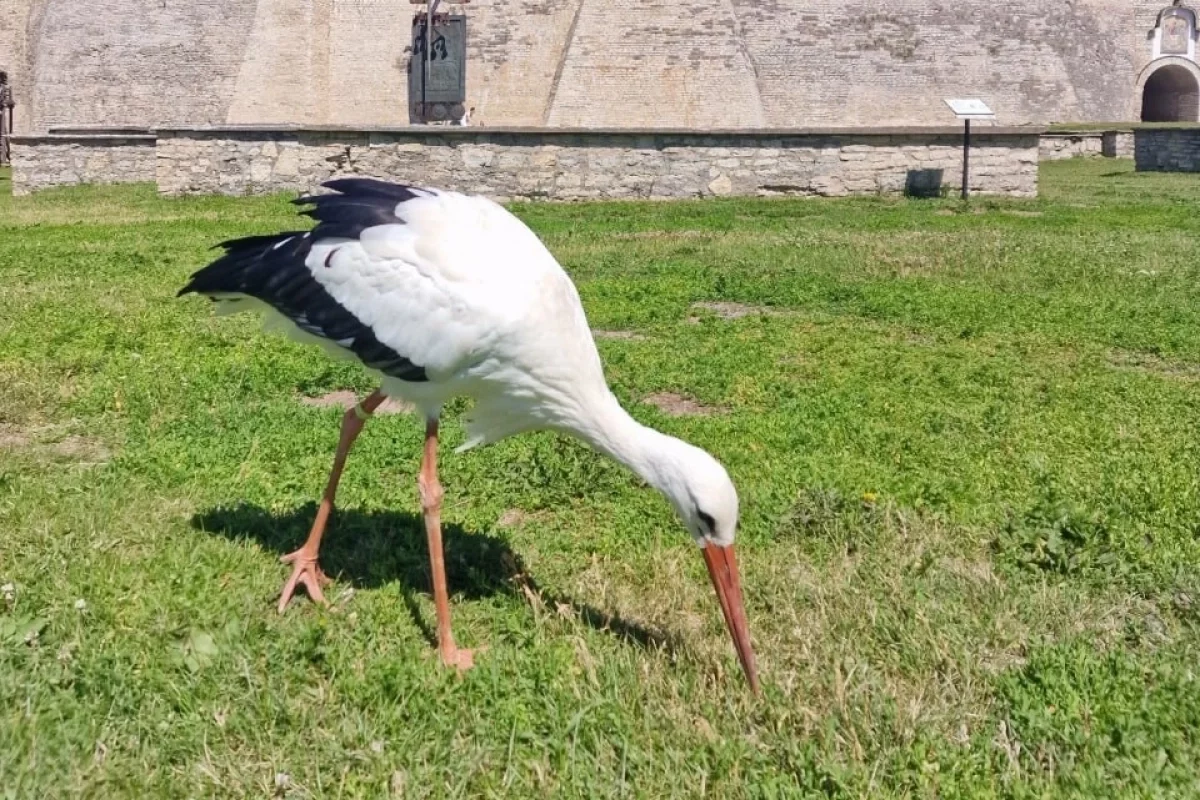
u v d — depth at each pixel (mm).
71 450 7512
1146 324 11438
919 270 14484
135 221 19797
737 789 4000
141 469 7023
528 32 39906
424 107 39938
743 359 10000
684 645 4996
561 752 4180
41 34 42938
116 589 5254
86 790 3842
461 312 4621
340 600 5344
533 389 4812
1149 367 10125
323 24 40344
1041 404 8734
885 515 6410
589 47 38469
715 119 38406
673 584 5582
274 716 4328
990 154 23766
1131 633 5211
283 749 4148
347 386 9289
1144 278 13852
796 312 12266
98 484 6711
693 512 4484
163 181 23922
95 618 4977
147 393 8602
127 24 42250
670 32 38375
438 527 4879
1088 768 4086
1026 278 13883
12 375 8922
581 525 6391
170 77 42156
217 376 9203
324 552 5840
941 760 4148
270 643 4852
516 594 5465
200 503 6488
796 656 4887
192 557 5656
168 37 42188
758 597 5488
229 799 3904
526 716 4391
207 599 5227
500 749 4207
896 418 8367
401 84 40281
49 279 13469
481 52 39969
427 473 4926
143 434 7770
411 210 4859
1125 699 4570
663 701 4512
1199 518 6461
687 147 23516
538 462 7066
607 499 6754
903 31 42531
